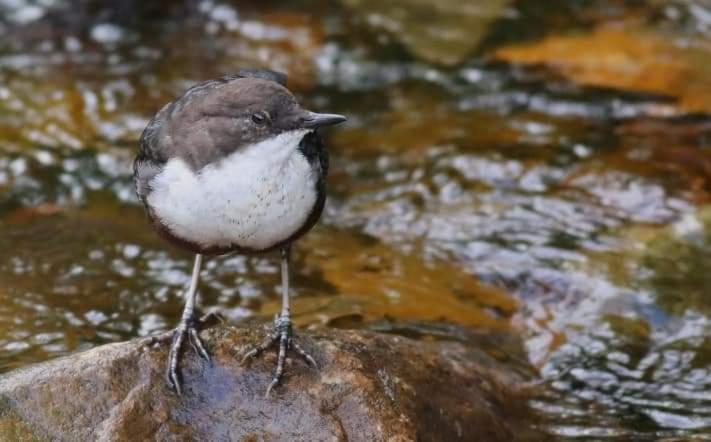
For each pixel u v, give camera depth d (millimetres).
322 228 12031
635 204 12172
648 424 8844
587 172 12844
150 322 10039
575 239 11586
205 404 7309
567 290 10727
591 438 8609
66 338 9680
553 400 9164
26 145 13484
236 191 7219
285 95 7344
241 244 7484
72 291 10508
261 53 15891
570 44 15945
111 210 12180
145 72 15305
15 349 9445
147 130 7699
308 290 10633
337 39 16281
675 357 9742
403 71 15469
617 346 9898
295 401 7301
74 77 15117
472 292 10727
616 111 14227
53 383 7316
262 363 7492
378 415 7273
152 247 11391
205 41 16188
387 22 16719
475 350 9602
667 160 13016
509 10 16953
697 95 14508
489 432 8117
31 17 16609
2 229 11656
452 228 11922
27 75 15117
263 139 7230
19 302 10242
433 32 16422
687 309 10352
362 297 10508
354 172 13203
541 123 14031
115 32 16344
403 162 13344
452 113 14422
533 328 10180
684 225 11703
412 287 10766
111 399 7258
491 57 15734
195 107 7387
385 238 11805
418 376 7988
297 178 7301
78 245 11375
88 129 13891
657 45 15797
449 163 13219
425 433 7523
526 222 11945
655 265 11047
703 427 8797
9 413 7254
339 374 7461
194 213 7293
